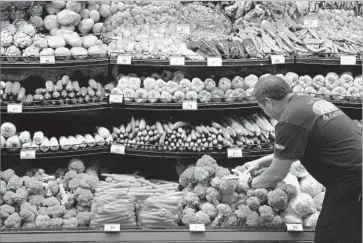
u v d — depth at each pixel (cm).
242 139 418
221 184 376
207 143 415
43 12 435
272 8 459
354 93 423
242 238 368
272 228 372
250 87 423
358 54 419
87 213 385
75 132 443
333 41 440
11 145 404
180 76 429
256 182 352
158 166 447
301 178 411
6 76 421
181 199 386
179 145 412
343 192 330
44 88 422
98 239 368
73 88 412
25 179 390
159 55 407
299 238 370
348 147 329
